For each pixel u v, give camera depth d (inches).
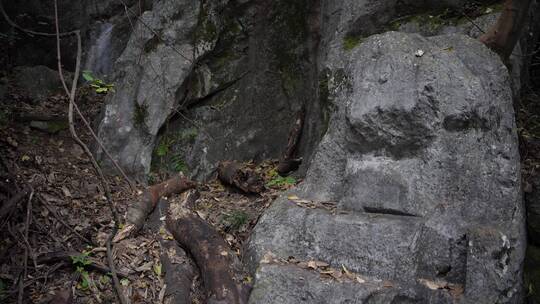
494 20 235.6
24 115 275.9
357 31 257.4
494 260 166.2
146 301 175.9
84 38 365.4
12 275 177.6
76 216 211.9
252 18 290.0
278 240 190.7
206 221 209.3
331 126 224.4
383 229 178.9
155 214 214.8
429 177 189.3
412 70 204.7
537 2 268.8
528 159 226.1
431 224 175.9
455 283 170.7
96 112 311.7
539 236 196.9
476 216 181.9
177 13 281.0
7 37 339.9
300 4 292.5
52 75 330.3
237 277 177.5
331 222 188.4
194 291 181.6
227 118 285.9
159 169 270.2
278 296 166.1
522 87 267.9
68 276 182.2
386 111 199.3
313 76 286.4
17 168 230.5
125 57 282.4
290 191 219.5
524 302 181.9
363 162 202.7
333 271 174.7
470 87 195.2
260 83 293.0
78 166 253.3
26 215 197.0
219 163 274.7
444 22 247.0
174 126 277.9
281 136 295.6
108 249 187.8
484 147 191.6
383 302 160.7
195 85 280.1
